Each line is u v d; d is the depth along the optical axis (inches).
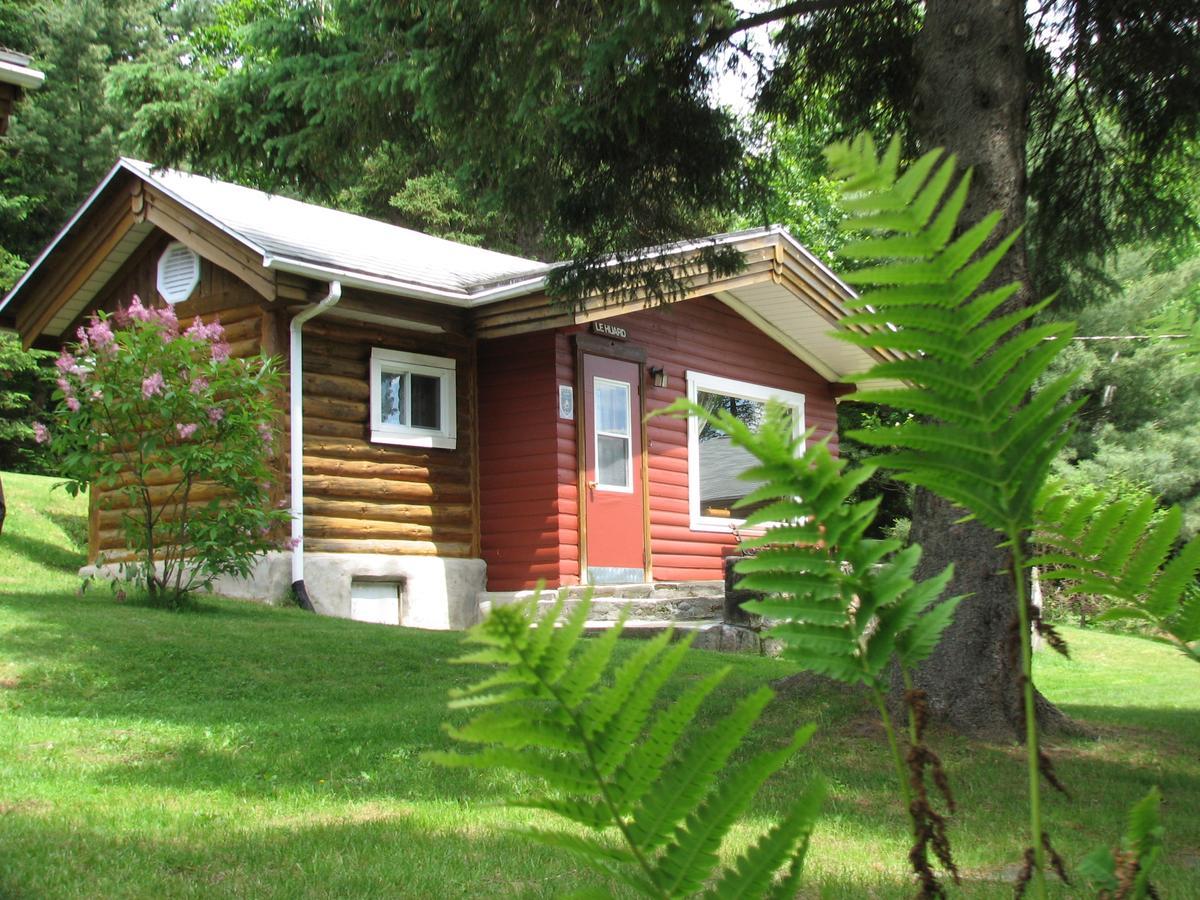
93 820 200.5
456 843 192.5
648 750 37.7
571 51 299.6
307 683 331.0
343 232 572.1
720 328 622.5
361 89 308.8
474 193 366.3
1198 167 369.1
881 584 47.9
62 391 410.6
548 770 37.1
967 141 276.4
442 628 510.6
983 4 278.1
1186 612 57.6
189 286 497.0
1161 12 333.1
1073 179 370.3
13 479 739.4
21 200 1024.9
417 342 518.0
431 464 518.6
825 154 39.0
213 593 467.5
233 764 247.6
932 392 44.7
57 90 1092.5
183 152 339.9
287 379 465.1
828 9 349.4
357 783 236.2
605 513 542.0
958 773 253.4
